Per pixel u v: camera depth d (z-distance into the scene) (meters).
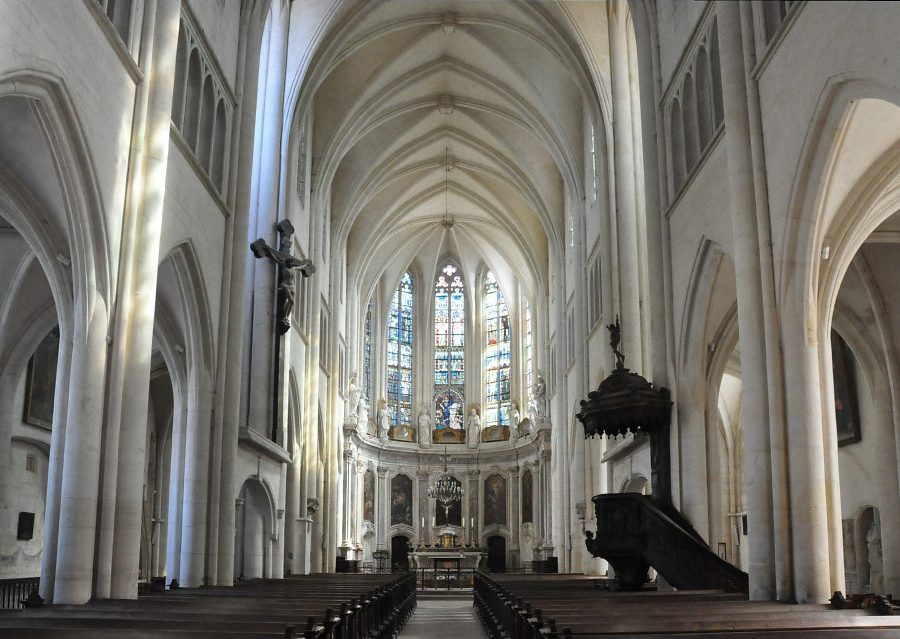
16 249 18.72
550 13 31.16
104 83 13.90
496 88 37.62
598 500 19.67
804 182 14.23
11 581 20.61
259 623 9.25
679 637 8.10
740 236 15.69
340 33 31.34
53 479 13.79
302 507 32.31
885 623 10.02
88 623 9.38
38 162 13.36
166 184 16.44
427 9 33.69
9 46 10.93
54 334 23.38
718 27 16.84
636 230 28.31
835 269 15.51
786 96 14.59
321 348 38.06
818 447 14.35
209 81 19.97
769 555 14.54
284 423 26.44
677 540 18.48
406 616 24.81
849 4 12.35
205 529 19.41
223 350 20.42
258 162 27.17
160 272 18.39
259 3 23.09
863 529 23.19
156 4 15.91
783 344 14.84
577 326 35.69
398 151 42.75
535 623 9.45
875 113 13.33
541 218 44.47
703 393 20.47
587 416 21.47
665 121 22.39
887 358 21.39
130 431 14.44
